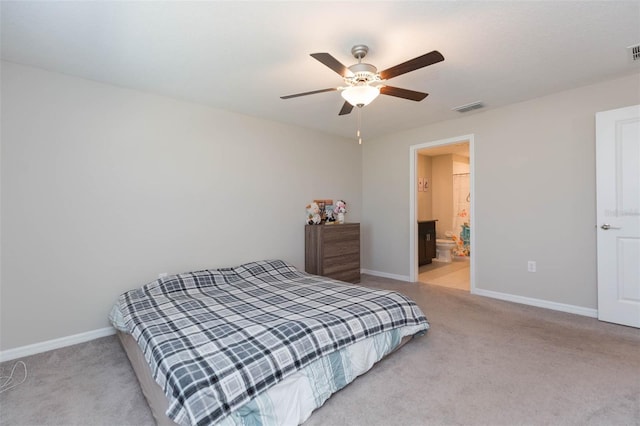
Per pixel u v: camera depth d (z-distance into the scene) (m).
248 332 1.81
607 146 2.78
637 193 2.64
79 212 2.60
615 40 2.12
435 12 1.79
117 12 1.76
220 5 1.71
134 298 2.55
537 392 1.78
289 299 2.51
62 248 2.52
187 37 2.04
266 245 3.89
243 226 3.67
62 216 2.52
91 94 2.66
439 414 1.61
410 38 2.06
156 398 1.56
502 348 2.35
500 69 2.55
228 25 1.91
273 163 3.96
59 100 2.51
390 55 2.28
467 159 6.92
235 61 2.37
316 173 4.47
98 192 2.69
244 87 2.87
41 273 2.43
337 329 1.91
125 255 2.84
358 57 2.21
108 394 1.83
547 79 2.77
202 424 1.25
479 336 2.57
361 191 5.18
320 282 3.13
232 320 2.03
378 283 4.42
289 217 4.14
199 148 3.30
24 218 2.37
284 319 2.00
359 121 4.02
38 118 2.42
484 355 2.24
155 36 2.02
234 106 3.39
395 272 4.73
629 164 2.68
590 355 2.21
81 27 1.91
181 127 3.17
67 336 2.54
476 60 2.38
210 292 2.79
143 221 2.94
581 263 3.04
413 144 4.44
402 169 4.60
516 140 3.43
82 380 1.98
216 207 3.44
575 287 3.08
